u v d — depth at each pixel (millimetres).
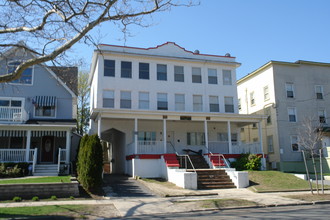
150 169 22344
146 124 26406
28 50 12719
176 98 27125
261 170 23734
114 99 25328
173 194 14852
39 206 11617
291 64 32062
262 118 26109
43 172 20562
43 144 24828
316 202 13328
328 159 27875
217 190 17141
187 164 22781
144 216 10406
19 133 22156
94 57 26469
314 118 31562
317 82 33000
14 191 13477
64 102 25547
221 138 28328
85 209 11266
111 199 13781
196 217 9992
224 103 28391
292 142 30469
